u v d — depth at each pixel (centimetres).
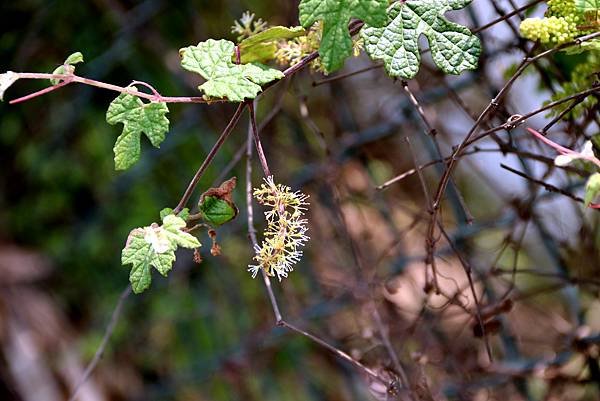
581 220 68
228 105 91
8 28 105
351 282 77
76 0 102
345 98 83
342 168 79
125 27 99
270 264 54
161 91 101
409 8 52
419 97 73
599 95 58
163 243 53
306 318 83
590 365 68
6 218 108
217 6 95
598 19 53
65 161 107
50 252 107
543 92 66
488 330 66
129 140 54
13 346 96
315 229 83
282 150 87
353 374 90
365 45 52
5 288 101
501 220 73
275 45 58
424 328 71
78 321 104
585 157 51
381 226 83
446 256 78
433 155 77
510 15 57
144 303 102
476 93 81
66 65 53
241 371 91
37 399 93
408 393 65
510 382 71
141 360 101
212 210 55
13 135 108
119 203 105
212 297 99
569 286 69
